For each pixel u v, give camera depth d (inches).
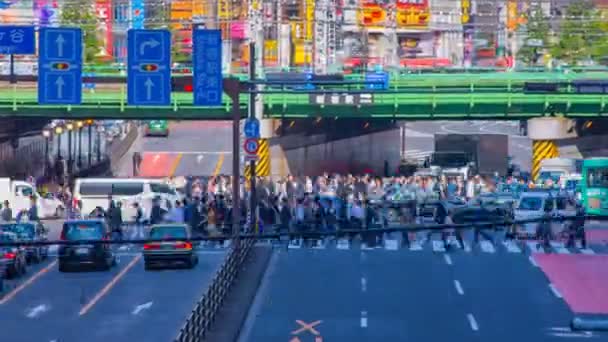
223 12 7485.2
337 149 5703.7
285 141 5506.9
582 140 5531.5
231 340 1943.9
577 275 2878.9
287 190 4109.3
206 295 2007.9
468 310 2402.8
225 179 4731.8
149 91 2492.6
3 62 5147.6
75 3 6776.6
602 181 4082.2
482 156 6131.9
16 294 2546.8
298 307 2422.5
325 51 7795.3
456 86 4997.5
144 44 2488.9
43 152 6131.9
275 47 7401.6
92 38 6643.7
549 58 7623.0
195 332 1781.5
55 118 5012.3
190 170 6796.3
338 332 2170.3
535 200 3531.0
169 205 4158.5
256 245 3289.9
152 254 2888.8
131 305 2389.3
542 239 3395.7
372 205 3553.2
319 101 4805.6
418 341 2090.3
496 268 3002.0
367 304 2464.3
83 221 2945.4
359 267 2997.0
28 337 2054.6
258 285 2674.7
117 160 7175.2
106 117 4864.7
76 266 2878.9
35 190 4431.6
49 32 2492.6
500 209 3563.0
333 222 3405.5
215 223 3489.2
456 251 3326.8
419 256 3218.5
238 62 6860.2
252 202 3316.9
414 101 4977.9
